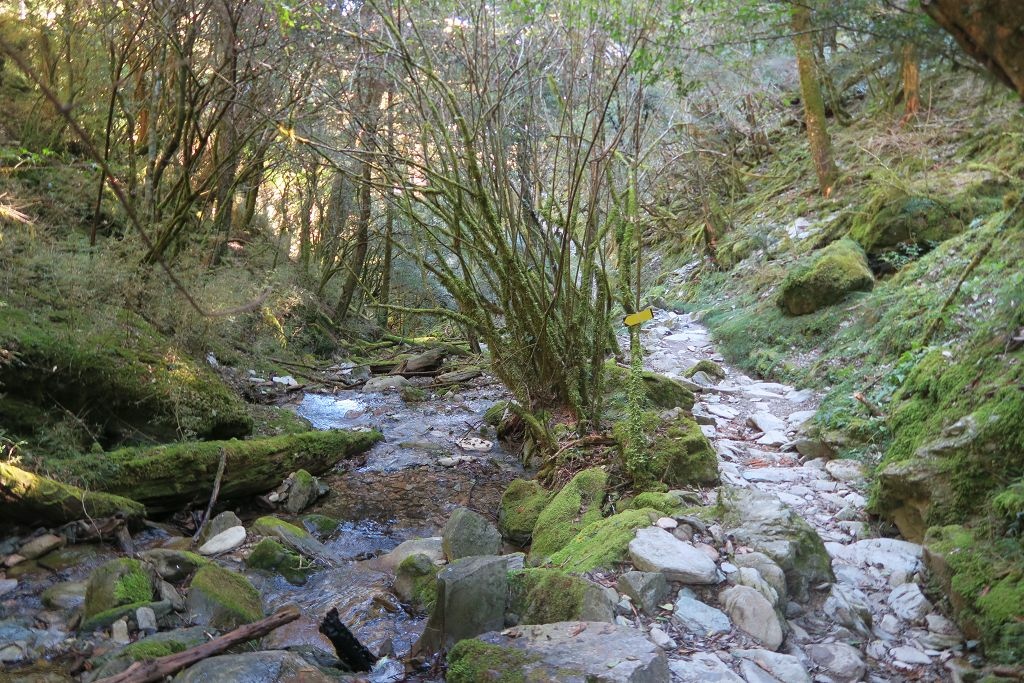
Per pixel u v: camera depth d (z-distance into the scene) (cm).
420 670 296
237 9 546
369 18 513
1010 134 735
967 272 522
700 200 1099
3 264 494
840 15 296
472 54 501
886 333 576
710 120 1061
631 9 470
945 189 744
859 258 724
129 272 575
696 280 1007
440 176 462
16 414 437
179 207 614
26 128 680
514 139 515
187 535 438
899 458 410
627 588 308
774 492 427
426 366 848
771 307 758
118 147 761
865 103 1140
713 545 338
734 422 559
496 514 475
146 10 566
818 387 598
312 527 450
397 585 367
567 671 250
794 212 984
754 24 461
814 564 328
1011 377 363
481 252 495
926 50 278
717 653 276
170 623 323
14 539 381
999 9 176
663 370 696
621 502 413
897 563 342
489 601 308
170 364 530
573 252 657
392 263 1230
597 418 504
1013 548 297
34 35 666
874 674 275
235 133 686
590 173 505
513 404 555
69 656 298
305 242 1111
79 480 413
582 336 516
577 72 507
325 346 1005
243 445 485
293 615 310
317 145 535
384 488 513
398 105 564
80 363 464
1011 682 246
